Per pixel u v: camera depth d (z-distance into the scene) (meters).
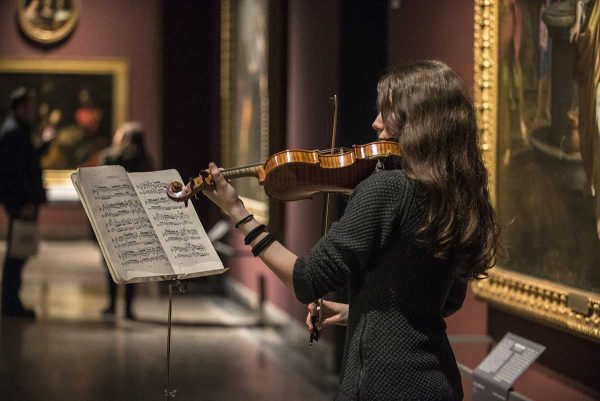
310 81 7.98
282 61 8.75
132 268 3.34
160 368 7.59
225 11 11.39
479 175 2.81
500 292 4.86
